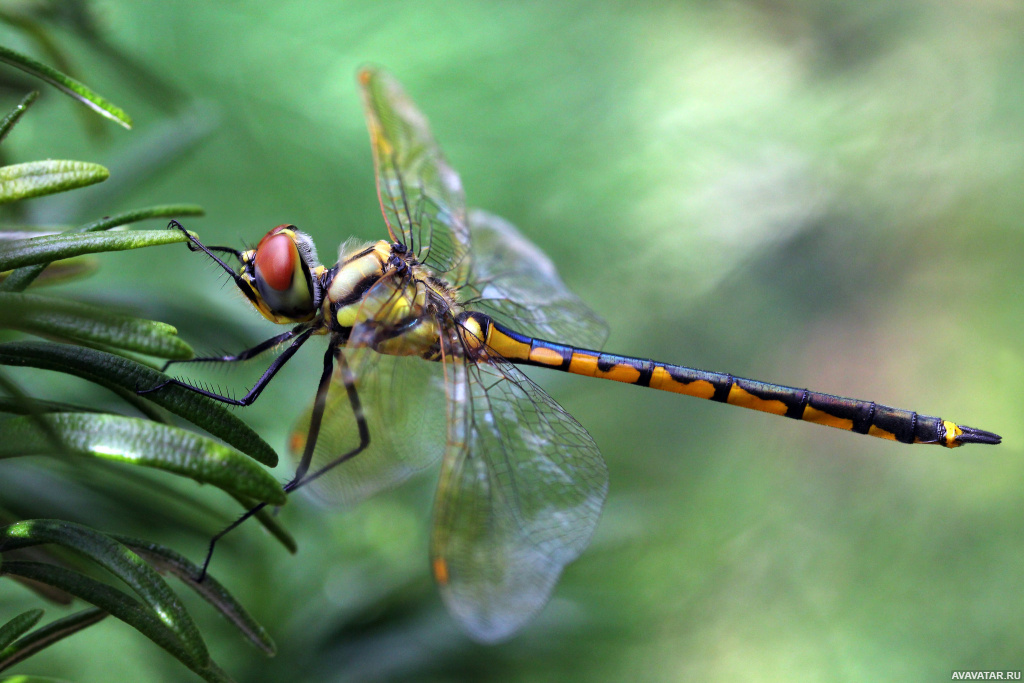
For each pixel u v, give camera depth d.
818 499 0.50
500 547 0.41
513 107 0.46
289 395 0.43
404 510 0.43
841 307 0.51
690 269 0.47
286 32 0.45
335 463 0.41
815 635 0.46
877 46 0.51
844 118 0.49
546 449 0.42
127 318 0.37
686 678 0.45
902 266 0.52
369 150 0.45
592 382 0.46
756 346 0.49
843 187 0.50
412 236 0.42
